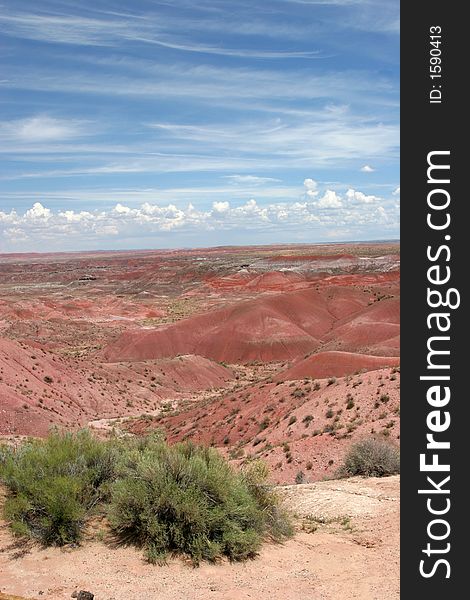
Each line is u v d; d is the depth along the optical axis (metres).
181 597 6.14
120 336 107.50
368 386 28.95
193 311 162.25
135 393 62.84
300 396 35.88
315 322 117.12
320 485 13.69
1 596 5.45
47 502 7.22
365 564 7.64
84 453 8.54
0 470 8.57
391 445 16.55
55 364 55.34
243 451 29.36
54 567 6.52
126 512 7.41
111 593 6.05
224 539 7.47
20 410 38.12
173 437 40.06
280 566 7.41
